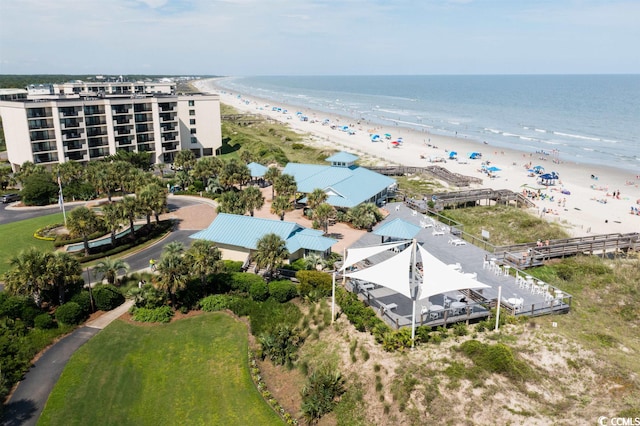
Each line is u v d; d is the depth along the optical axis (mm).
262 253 46969
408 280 38750
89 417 32375
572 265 54188
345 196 72188
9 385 34906
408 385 31719
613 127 189125
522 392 31172
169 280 43969
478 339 37438
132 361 38375
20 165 102375
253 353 39406
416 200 82000
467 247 59594
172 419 32500
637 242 61250
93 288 47531
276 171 84438
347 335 39000
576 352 35781
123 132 109188
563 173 114375
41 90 143375
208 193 87500
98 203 83125
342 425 31750
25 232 67812
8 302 42781
